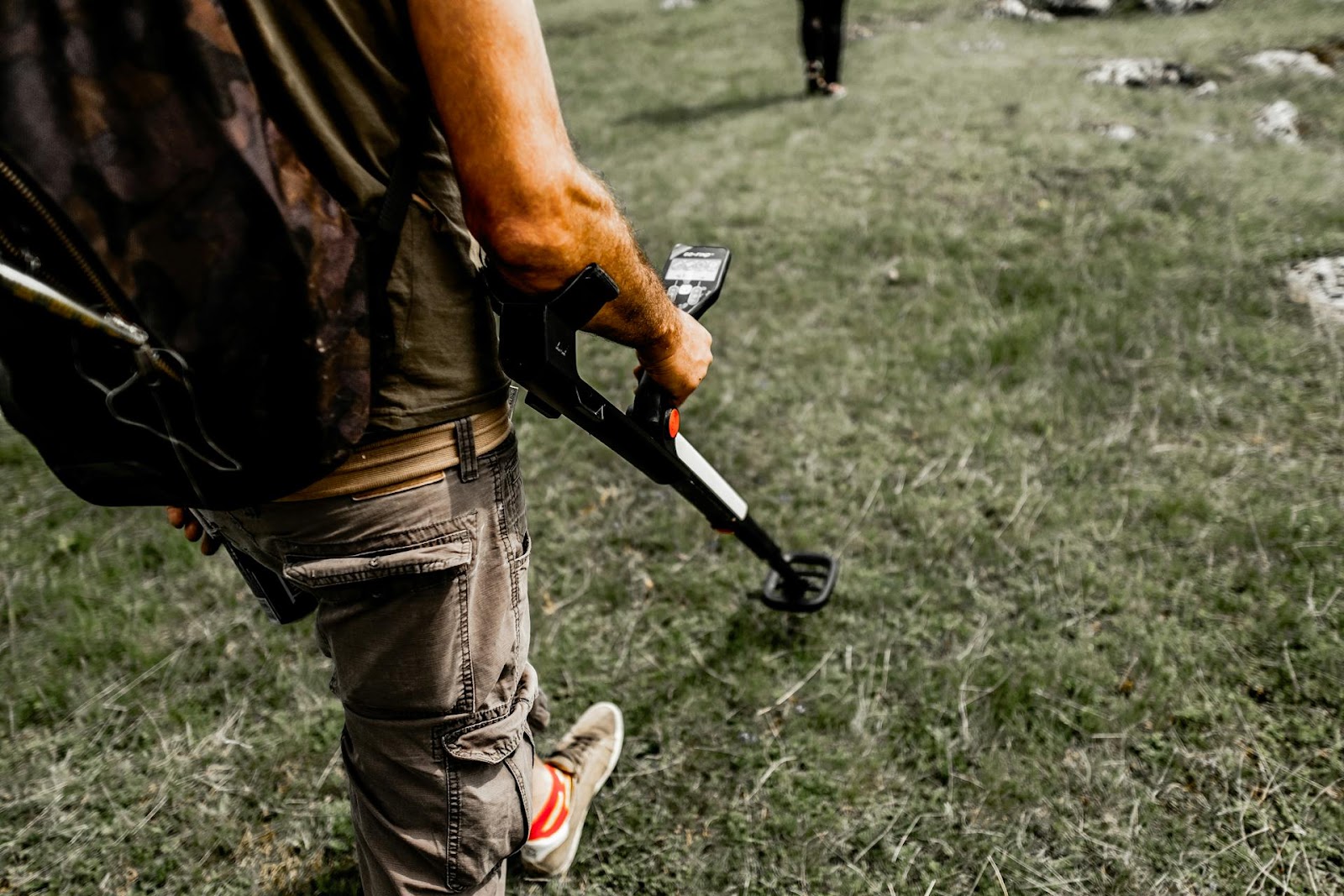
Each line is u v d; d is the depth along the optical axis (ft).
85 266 2.31
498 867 3.88
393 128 2.69
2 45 2.11
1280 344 8.90
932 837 5.06
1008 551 6.84
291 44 2.47
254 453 2.65
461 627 3.31
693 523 7.58
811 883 4.92
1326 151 13.96
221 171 2.30
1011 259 11.23
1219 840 4.86
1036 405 8.50
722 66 23.71
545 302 2.84
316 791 5.66
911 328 10.01
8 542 7.92
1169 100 16.58
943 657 6.11
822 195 14.01
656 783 5.54
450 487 3.19
